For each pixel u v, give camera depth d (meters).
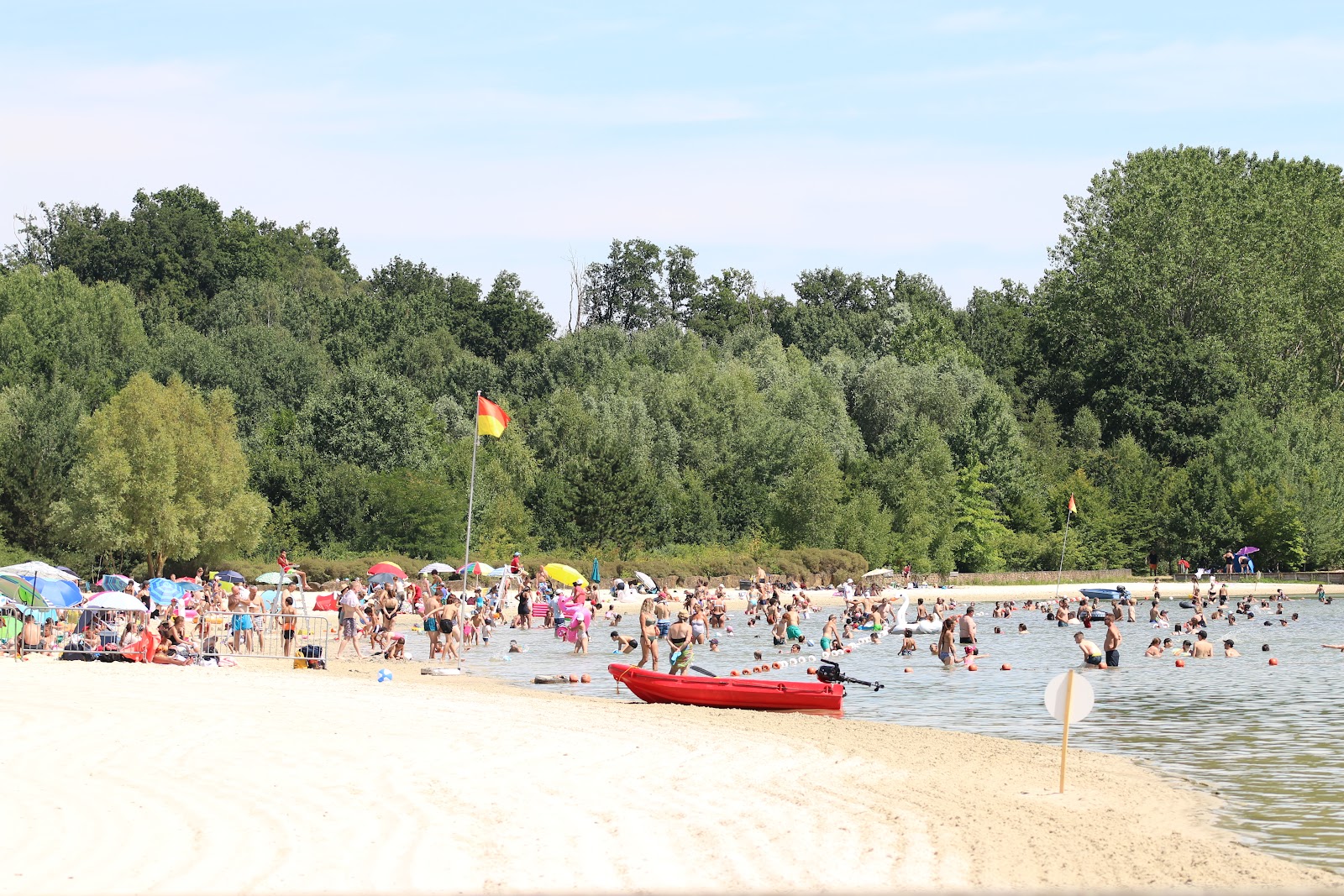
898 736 22.72
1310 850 14.66
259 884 11.12
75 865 11.62
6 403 73.94
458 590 56.38
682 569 75.56
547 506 80.75
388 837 12.91
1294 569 96.62
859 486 90.12
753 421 96.25
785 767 18.53
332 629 46.25
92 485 61.12
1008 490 96.75
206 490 63.44
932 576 86.75
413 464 79.75
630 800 15.29
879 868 12.65
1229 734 24.47
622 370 110.94
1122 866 13.49
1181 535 99.12
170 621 32.69
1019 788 18.02
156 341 112.56
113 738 18.25
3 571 35.94
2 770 15.74
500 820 13.88
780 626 45.25
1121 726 25.55
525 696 27.08
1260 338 112.50
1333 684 33.44
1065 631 54.50
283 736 18.91
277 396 106.25
